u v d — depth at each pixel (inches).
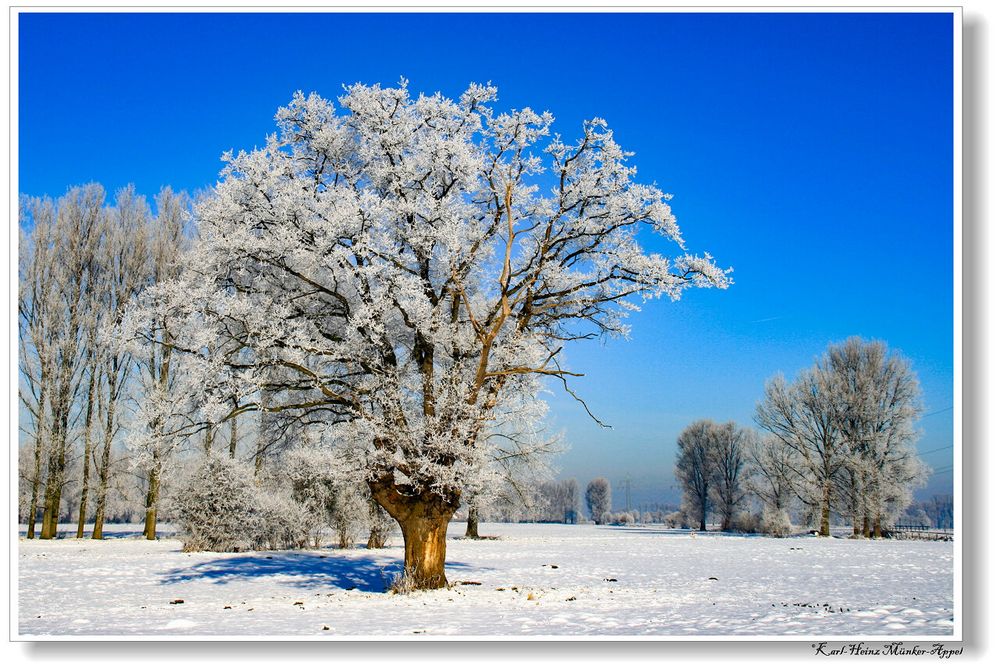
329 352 589.0
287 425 667.4
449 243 563.5
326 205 579.8
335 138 636.1
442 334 599.5
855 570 837.8
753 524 2642.7
